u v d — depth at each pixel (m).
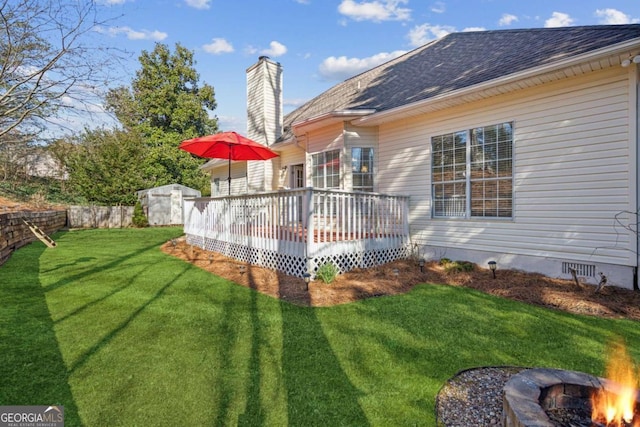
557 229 5.97
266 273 6.76
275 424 2.35
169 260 8.41
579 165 5.70
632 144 5.17
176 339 3.68
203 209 10.13
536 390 2.08
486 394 2.68
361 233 7.11
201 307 4.77
